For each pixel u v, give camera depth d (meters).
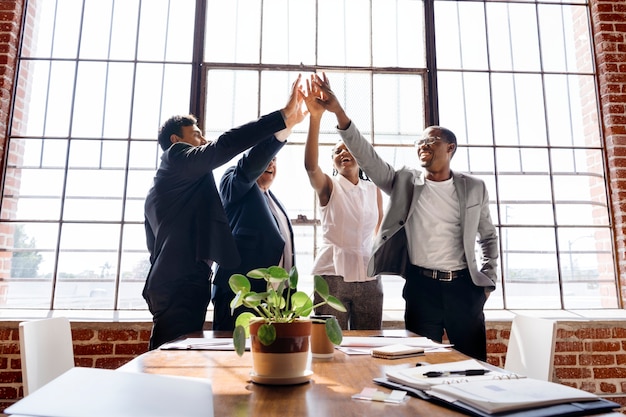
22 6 2.89
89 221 2.72
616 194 2.87
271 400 0.77
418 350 1.21
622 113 2.93
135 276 2.70
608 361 2.54
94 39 2.92
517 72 3.06
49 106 2.82
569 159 2.97
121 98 2.86
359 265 2.10
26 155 2.76
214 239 1.80
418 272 2.07
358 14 3.05
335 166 2.28
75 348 2.42
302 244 2.78
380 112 2.94
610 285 2.85
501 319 2.54
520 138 2.97
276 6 3.02
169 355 1.17
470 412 0.68
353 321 2.10
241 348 0.85
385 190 2.20
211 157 1.74
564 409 0.68
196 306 1.80
